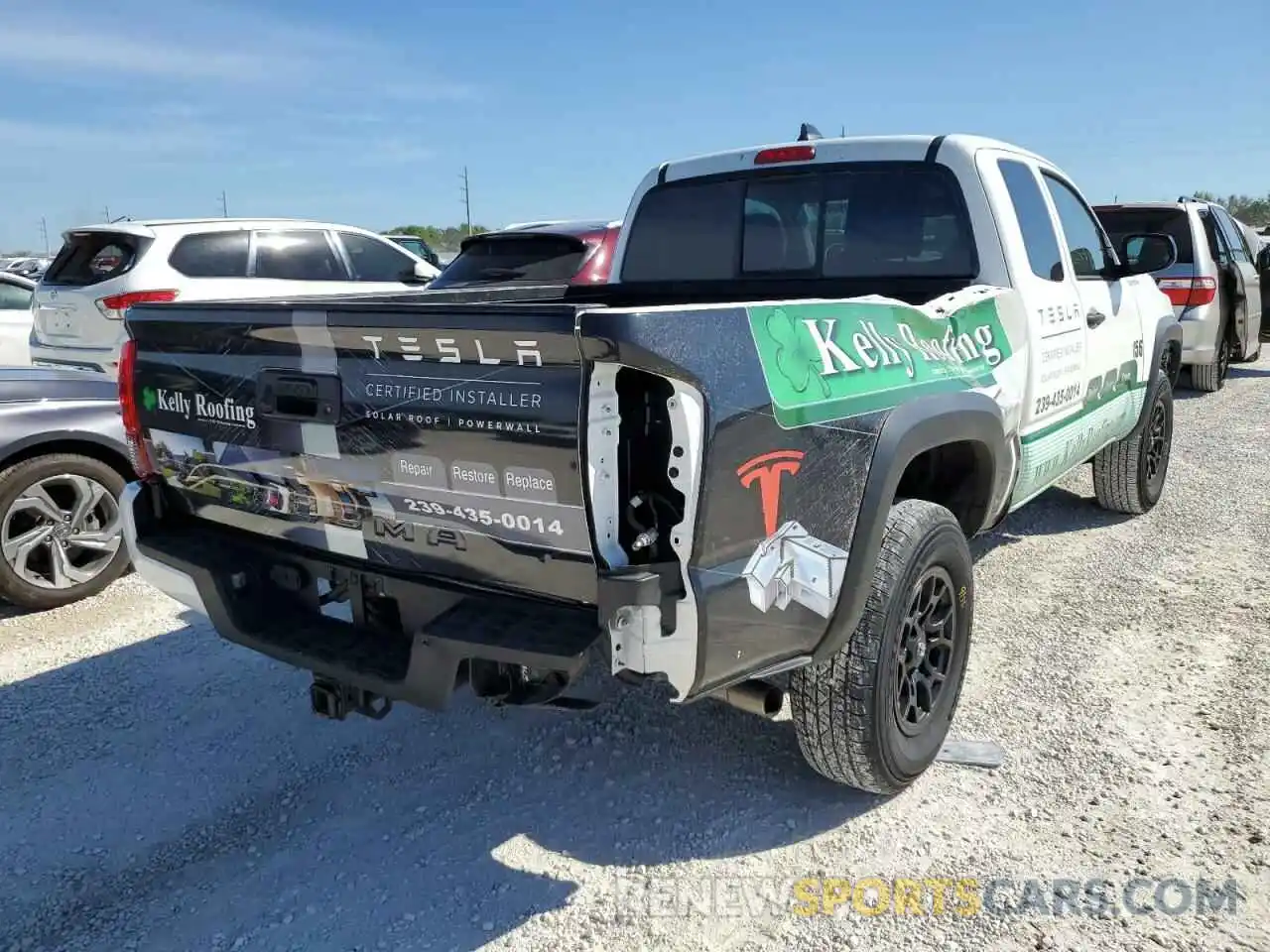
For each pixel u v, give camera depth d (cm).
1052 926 262
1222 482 695
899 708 311
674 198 478
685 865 293
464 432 252
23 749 368
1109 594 488
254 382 296
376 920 274
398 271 994
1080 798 317
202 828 320
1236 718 362
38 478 493
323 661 283
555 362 234
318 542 301
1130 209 1027
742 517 248
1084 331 465
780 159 443
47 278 850
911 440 301
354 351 269
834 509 276
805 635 273
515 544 254
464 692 379
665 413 236
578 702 275
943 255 411
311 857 303
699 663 245
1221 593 483
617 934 265
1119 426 551
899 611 299
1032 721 365
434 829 315
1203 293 995
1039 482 442
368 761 358
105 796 338
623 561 239
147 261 805
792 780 337
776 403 254
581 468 233
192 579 310
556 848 303
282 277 894
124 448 519
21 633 475
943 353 338
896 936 261
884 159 419
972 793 323
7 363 1038
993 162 414
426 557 277
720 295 464
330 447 280
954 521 325
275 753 365
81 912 280
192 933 271
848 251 432
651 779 340
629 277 499
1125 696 381
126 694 412
